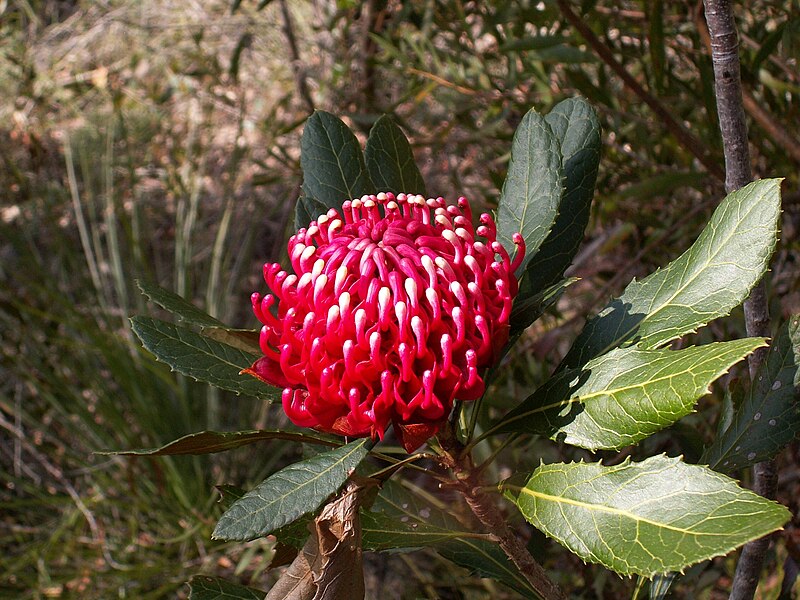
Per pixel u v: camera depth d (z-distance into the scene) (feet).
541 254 1.50
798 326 1.39
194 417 4.06
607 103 2.46
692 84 2.56
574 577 2.71
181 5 6.26
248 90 5.88
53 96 6.09
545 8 2.37
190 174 5.16
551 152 1.44
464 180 3.99
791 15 2.24
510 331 1.35
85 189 5.54
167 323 1.39
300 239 1.34
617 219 2.90
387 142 1.60
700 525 0.99
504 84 2.76
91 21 6.39
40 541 3.99
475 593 3.10
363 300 1.21
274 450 4.16
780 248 2.40
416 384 1.19
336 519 1.21
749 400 1.41
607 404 1.14
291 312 1.23
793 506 2.26
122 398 4.24
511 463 2.59
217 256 4.59
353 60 3.81
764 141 2.52
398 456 2.77
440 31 2.98
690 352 1.07
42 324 4.42
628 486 1.09
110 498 4.00
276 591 1.21
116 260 4.52
